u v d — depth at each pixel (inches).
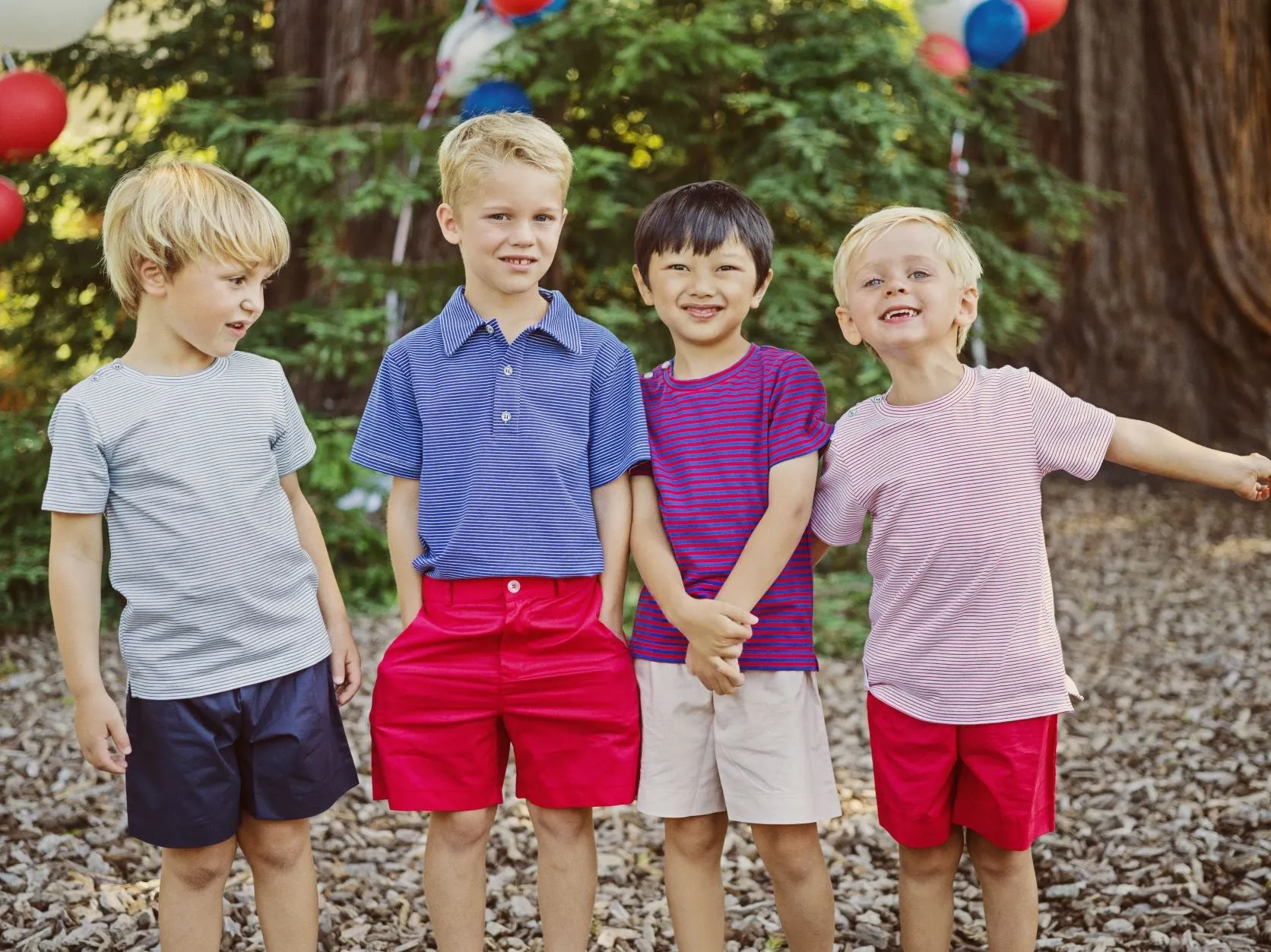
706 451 83.4
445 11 211.2
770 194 181.6
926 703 79.5
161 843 75.6
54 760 137.7
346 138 190.7
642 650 85.0
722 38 183.9
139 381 75.9
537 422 83.9
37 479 202.1
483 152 81.9
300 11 232.2
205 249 74.7
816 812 81.5
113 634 187.5
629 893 105.8
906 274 79.4
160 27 245.3
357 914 101.3
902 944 85.2
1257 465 77.3
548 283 207.9
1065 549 255.1
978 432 79.3
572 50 190.5
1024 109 328.8
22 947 93.7
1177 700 157.8
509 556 82.4
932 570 79.2
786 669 81.7
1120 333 327.3
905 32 200.8
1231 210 319.0
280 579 78.7
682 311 83.5
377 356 202.1
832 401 186.7
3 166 210.1
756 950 95.2
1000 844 78.7
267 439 79.3
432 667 82.4
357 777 83.3
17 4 155.6
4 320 240.7
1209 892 101.2
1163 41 320.5
